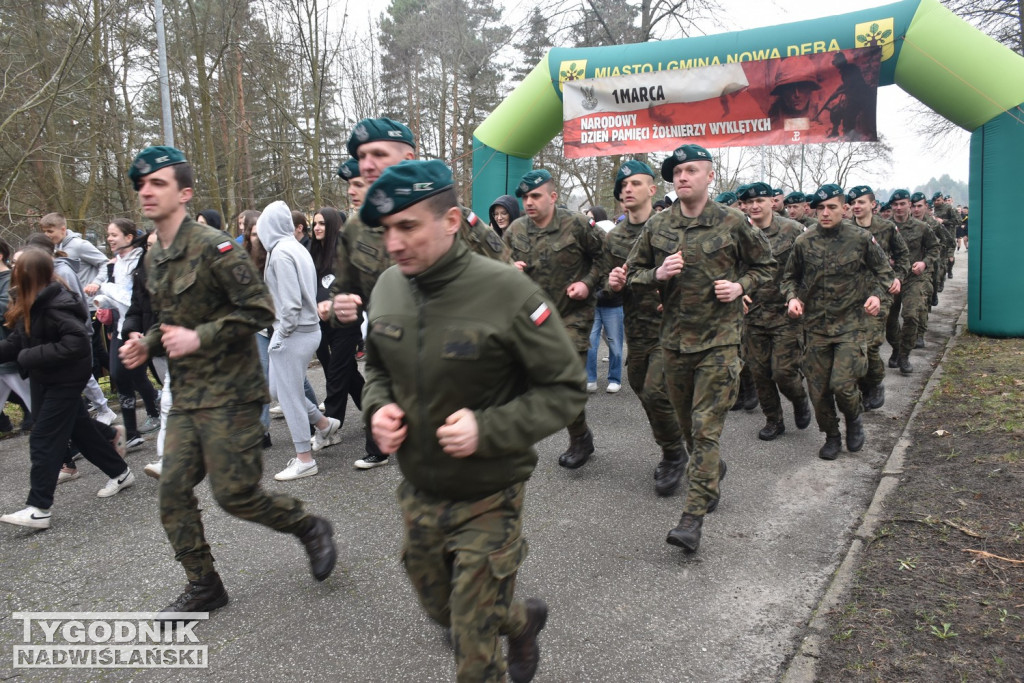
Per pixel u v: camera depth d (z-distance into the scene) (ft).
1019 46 53.31
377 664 9.24
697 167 12.94
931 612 9.67
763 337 18.53
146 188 9.83
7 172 40.98
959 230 97.71
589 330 16.61
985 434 16.96
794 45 28.22
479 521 6.90
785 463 16.84
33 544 13.24
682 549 12.41
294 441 16.40
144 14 45.91
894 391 23.36
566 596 10.88
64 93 41.16
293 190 55.36
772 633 9.76
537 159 60.90
